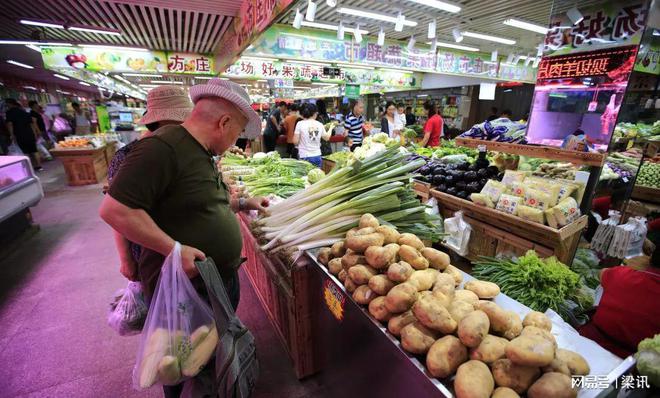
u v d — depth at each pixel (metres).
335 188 1.73
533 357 0.72
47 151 9.84
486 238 2.47
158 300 1.08
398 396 1.05
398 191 1.62
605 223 2.42
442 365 0.81
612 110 2.54
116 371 1.94
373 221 1.41
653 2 2.26
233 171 3.09
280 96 13.42
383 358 1.09
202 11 4.87
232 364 1.15
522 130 2.93
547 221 1.99
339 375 1.52
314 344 1.83
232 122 1.25
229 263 1.43
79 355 2.06
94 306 2.56
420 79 11.34
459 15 5.79
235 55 5.02
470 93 10.80
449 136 9.12
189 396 1.17
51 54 6.99
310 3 4.01
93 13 5.03
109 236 3.95
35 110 9.70
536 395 0.71
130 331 1.58
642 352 1.06
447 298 0.98
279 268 1.87
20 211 3.75
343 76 9.75
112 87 15.13
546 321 0.94
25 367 1.96
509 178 2.40
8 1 4.54
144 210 1.08
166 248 1.09
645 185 3.48
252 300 2.69
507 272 1.73
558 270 1.60
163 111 1.68
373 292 1.11
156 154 1.08
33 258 3.37
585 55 2.69
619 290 1.37
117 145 9.02
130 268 1.55
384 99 15.30
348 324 1.30
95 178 6.79
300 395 1.80
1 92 14.03
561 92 2.92
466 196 2.62
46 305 2.57
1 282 2.91
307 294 1.71
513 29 6.66
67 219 4.56
